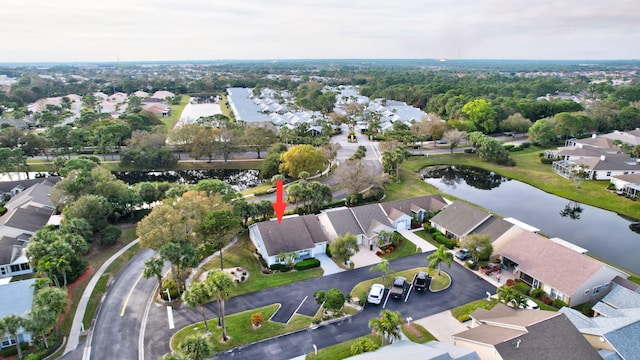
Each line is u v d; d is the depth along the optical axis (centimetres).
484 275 6225
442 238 7275
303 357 4509
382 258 6838
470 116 16612
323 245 7019
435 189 10500
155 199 8706
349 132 17275
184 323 5162
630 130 16888
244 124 15450
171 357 3669
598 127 16638
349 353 4538
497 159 12812
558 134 15225
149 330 5031
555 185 10856
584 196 10031
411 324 5053
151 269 5369
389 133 15375
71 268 5750
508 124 16350
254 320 5016
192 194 6594
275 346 4703
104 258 6806
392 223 7744
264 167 11356
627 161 11419
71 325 5100
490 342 3903
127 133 13700
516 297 4944
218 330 4988
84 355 4588
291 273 6347
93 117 16588
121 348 4706
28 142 12244
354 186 9188
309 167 10462
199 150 12450
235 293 5816
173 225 5853
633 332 4175
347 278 6200
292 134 14050
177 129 13300
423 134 14300
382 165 11600
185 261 5488
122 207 7962
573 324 4222
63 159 11700
